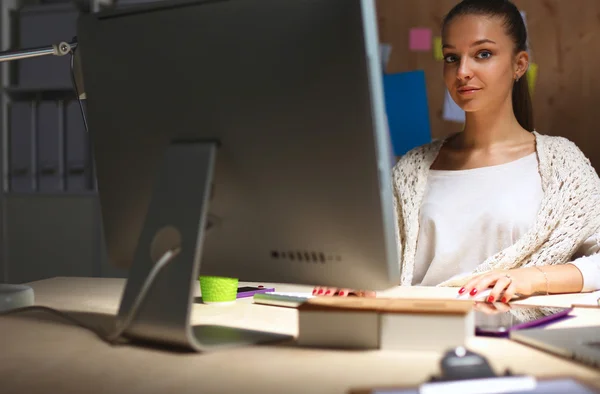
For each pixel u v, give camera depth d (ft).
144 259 3.04
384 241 2.74
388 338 2.89
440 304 3.04
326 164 2.80
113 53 3.33
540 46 10.18
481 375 2.21
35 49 3.97
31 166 10.19
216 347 2.92
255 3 2.86
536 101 10.24
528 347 2.89
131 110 3.31
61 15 9.95
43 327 3.40
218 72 2.98
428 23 10.45
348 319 2.93
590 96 10.03
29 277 10.34
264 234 3.03
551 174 5.58
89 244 10.11
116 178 3.45
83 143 9.96
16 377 2.55
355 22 2.63
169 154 3.11
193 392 2.35
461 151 6.07
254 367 2.65
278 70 2.83
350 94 2.69
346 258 2.84
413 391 2.18
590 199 5.41
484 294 4.19
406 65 10.57
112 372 2.60
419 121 9.91
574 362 2.63
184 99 3.10
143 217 3.37
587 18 10.00
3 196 10.34
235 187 3.04
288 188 2.91
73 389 2.40
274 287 4.57
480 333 3.11
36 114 10.09
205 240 3.20
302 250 2.95
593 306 3.80
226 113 2.99
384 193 2.72
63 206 10.14
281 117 2.86
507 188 5.71
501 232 5.65
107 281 5.03
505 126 5.90
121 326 3.01
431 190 6.04
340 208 2.81
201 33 3.01
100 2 9.93
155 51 3.17
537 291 4.22
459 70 5.73
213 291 4.00
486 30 5.67
